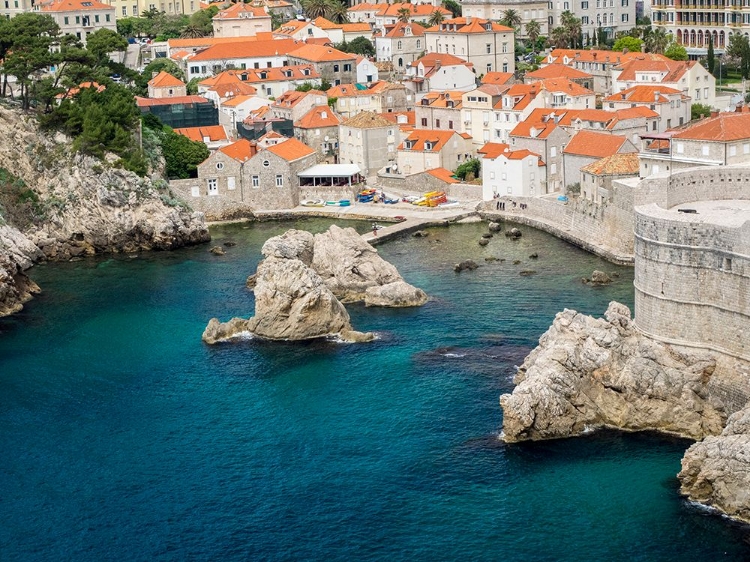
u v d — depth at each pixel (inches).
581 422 6097.4
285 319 7637.8
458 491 5679.1
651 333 6245.1
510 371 6904.5
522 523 5413.4
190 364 7313.0
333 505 5629.9
